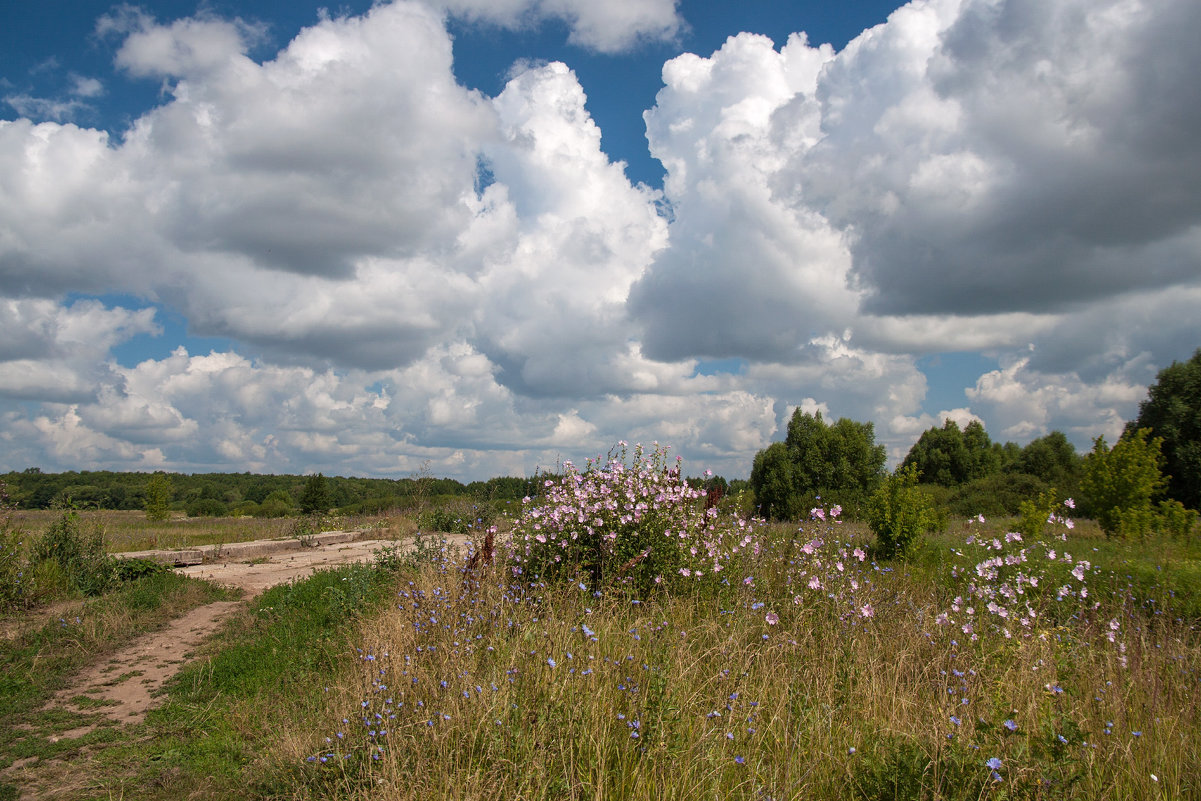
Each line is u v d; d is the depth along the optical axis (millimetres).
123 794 3832
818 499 7523
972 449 50219
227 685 5766
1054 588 6832
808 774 3225
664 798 3000
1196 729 4012
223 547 13406
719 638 5000
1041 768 2998
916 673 4520
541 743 3293
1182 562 8695
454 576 6617
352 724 4008
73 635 6902
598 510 6941
